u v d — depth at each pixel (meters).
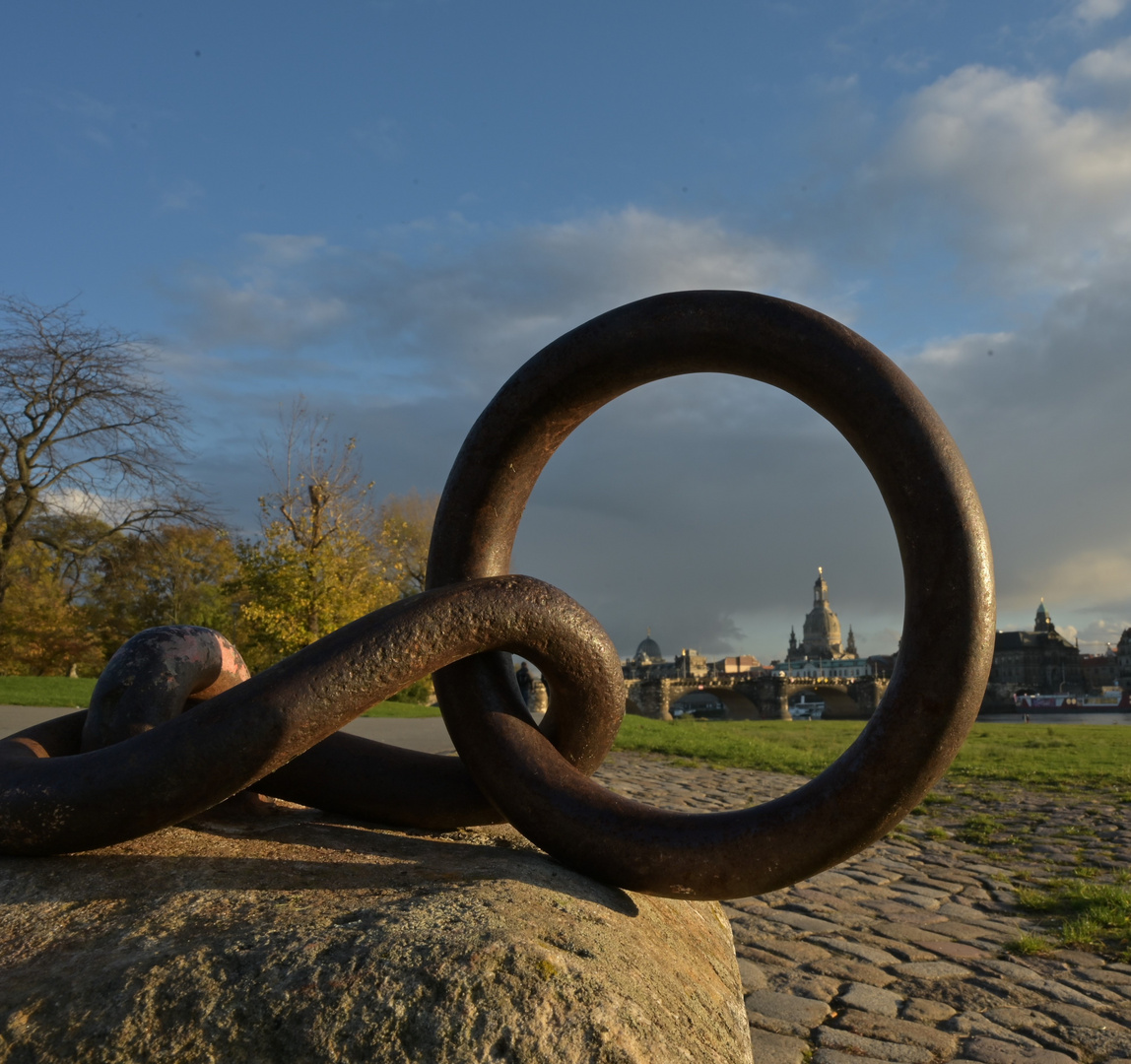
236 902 1.73
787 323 2.12
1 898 1.82
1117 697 122.88
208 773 1.92
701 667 143.25
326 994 1.40
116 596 36.81
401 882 1.89
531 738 2.28
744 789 10.30
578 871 2.20
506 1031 1.37
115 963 1.52
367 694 2.01
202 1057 1.35
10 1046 1.37
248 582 25.48
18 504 28.05
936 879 6.16
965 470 2.02
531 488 2.58
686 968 1.93
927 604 1.98
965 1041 3.44
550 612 2.20
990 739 20.47
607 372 2.33
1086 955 4.55
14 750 2.23
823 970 4.22
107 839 1.97
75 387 26.58
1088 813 9.06
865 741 2.03
